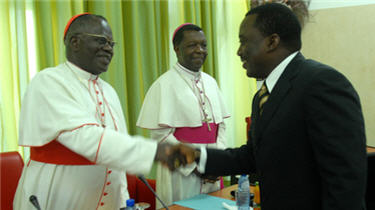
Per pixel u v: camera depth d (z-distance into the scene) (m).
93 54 1.60
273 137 1.02
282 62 1.10
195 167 2.12
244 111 4.40
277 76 1.10
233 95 4.36
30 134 1.46
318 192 0.98
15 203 1.57
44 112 1.46
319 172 0.95
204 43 2.33
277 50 1.11
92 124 1.44
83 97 1.57
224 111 2.51
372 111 4.11
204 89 2.39
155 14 3.49
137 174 1.37
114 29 3.01
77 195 1.55
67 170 1.53
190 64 2.32
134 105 3.21
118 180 1.75
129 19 3.20
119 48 3.03
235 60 4.34
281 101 1.03
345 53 4.25
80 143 1.38
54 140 1.52
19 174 2.12
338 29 4.28
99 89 1.73
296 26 1.11
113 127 1.71
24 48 2.71
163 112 2.22
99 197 1.65
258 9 1.14
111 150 1.36
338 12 4.27
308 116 0.96
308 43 4.49
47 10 2.72
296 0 4.32
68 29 1.62
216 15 4.04
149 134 3.32
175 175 2.18
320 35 4.41
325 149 0.91
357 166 0.87
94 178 1.59
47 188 1.50
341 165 0.88
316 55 4.45
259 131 1.08
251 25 1.13
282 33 1.09
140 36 3.34
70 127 1.40
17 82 2.69
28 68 2.73
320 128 0.92
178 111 2.26
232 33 4.31
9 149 2.59
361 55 4.15
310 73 1.00
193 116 2.24
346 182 0.87
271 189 1.04
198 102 2.32
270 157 1.03
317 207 0.98
